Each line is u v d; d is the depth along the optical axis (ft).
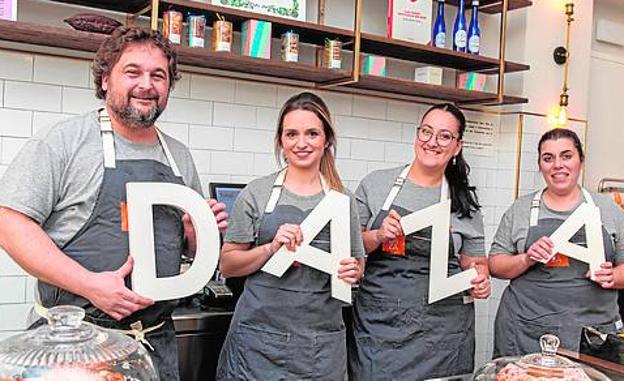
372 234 7.54
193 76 9.41
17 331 8.41
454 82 11.87
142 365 3.82
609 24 14.20
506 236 8.75
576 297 8.11
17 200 5.01
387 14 10.89
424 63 11.45
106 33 7.85
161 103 5.43
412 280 7.58
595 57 14.19
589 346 5.70
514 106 12.29
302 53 10.30
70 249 5.31
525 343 8.34
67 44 8.13
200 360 7.63
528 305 8.35
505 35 11.25
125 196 5.40
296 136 6.77
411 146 11.50
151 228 5.37
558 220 8.38
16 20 7.61
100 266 5.30
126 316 5.21
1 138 8.18
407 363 7.50
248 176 9.93
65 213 5.31
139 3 8.48
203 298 8.04
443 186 7.94
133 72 5.25
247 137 9.89
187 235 5.88
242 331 6.75
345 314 8.14
